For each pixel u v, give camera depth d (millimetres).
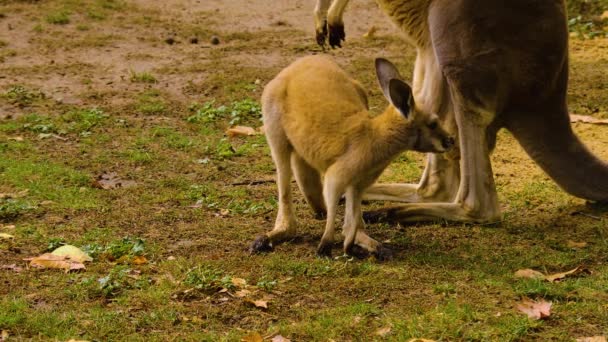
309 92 9609
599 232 10398
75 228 10383
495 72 10430
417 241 10148
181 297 8523
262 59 17391
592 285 8797
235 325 8062
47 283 8836
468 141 10547
